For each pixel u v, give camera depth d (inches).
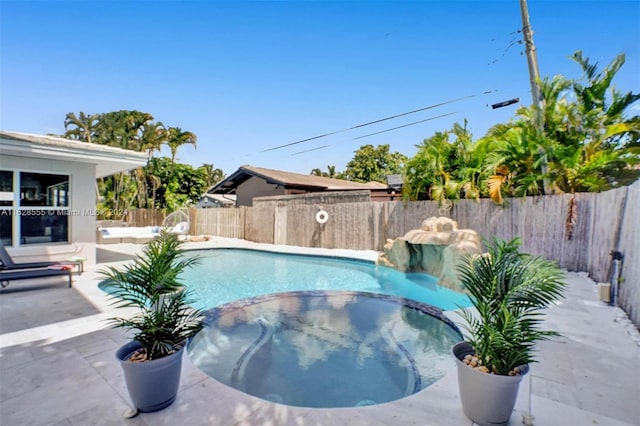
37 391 105.2
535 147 307.0
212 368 144.4
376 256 399.2
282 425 90.2
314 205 499.5
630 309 172.4
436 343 171.6
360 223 457.7
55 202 297.7
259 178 727.1
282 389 129.1
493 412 85.7
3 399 100.8
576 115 306.5
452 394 104.9
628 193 183.9
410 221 413.4
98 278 265.3
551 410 95.5
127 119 971.9
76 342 143.4
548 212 305.9
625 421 91.0
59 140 281.0
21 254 277.4
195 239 585.6
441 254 317.1
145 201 974.4
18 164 276.4
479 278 96.5
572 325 163.9
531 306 92.2
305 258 441.1
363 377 137.7
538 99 333.4
